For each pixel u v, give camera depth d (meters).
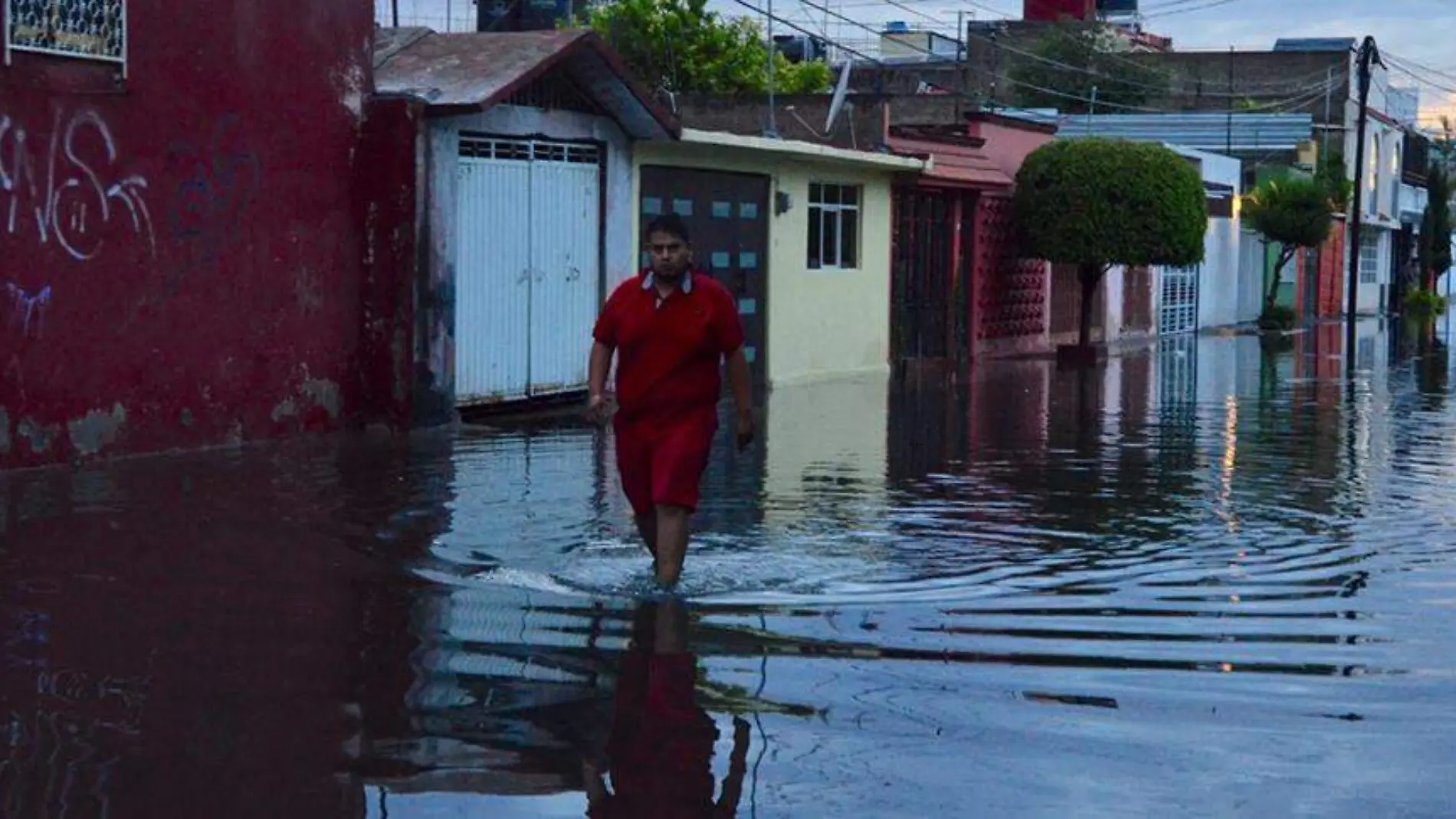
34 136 11.75
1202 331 42.06
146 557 8.74
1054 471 13.20
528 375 17.11
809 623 7.55
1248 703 6.28
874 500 11.46
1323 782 5.34
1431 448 15.28
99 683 6.26
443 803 5.01
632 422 8.48
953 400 20.05
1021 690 6.42
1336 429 17.03
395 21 25.75
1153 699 6.32
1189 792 5.22
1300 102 57.88
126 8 12.46
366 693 6.21
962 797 5.15
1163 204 28.94
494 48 16.16
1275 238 44.31
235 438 13.77
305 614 7.50
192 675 6.41
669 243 8.28
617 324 8.44
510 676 6.50
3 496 10.60
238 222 13.68
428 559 8.89
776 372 22.14
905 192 26.34
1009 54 58.41
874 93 27.61
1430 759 5.59
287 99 14.14
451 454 13.47
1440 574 8.97
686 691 6.32
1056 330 33.03
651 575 8.59
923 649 7.08
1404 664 6.93
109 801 4.95
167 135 12.92
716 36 38.56
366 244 15.11
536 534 9.73
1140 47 63.03
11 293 11.60
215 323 13.49
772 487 12.01
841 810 5.02
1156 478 12.87
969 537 9.98
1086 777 5.36
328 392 14.80
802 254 22.69
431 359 15.30
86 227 12.22
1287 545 9.85
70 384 12.16
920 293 27.20
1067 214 29.00
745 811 5.00
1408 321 53.50
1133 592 8.38
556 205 17.34
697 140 18.84
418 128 14.98
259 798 5.01
